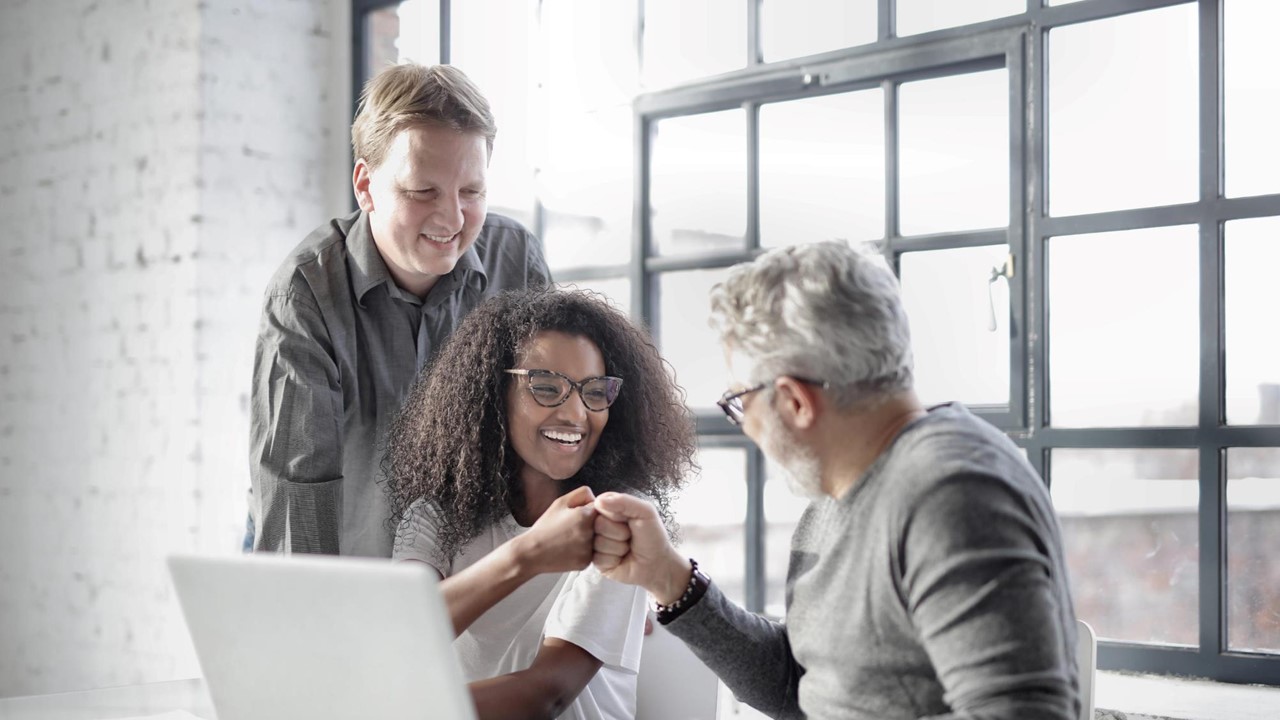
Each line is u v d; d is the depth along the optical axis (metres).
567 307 1.86
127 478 3.92
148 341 3.86
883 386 1.31
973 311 2.72
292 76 3.90
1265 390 2.37
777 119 3.02
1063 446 2.56
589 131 3.38
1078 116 2.58
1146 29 2.49
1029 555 1.14
